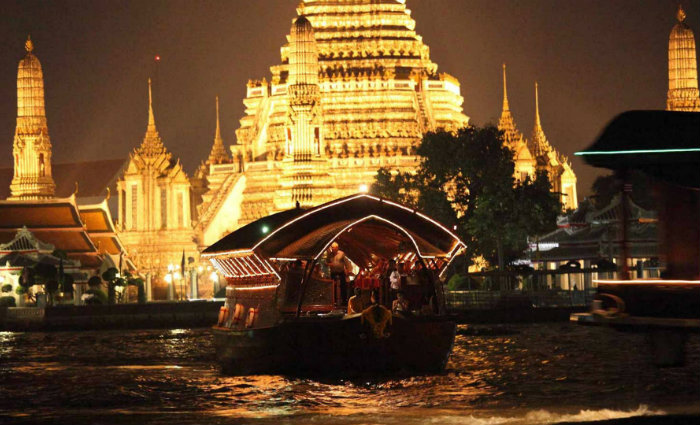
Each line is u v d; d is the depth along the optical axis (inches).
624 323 1258.6
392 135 5757.9
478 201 4042.8
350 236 1920.5
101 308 3580.2
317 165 5157.5
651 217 3243.1
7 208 4921.3
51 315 3543.3
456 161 4293.8
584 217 3909.9
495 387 1736.0
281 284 1806.1
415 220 1807.3
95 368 2210.9
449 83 6033.5
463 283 4116.6
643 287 1254.3
